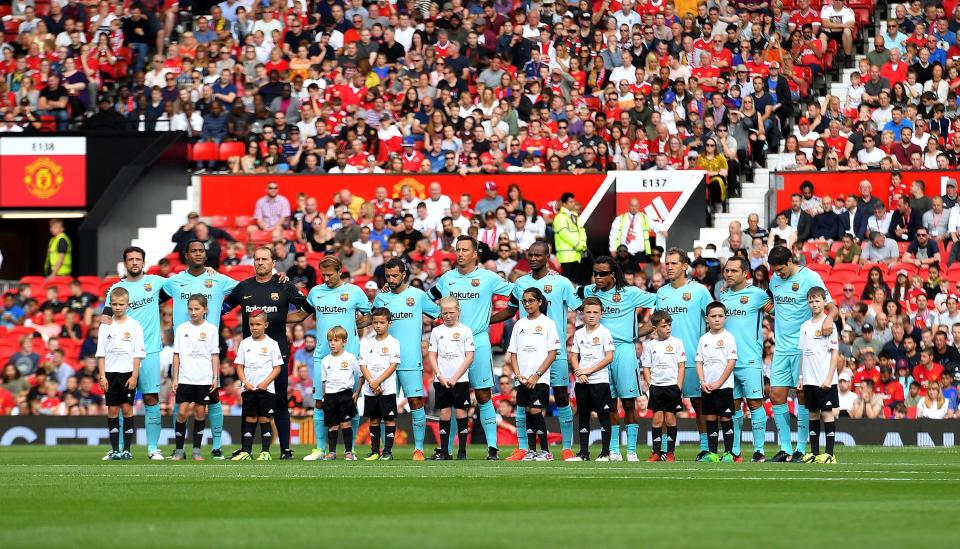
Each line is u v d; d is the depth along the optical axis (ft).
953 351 188.65
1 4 276.00
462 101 241.55
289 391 192.95
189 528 65.87
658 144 230.68
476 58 252.42
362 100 246.68
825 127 231.71
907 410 185.16
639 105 231.30
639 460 133.49
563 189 222.07
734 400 134.31
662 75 238.27
